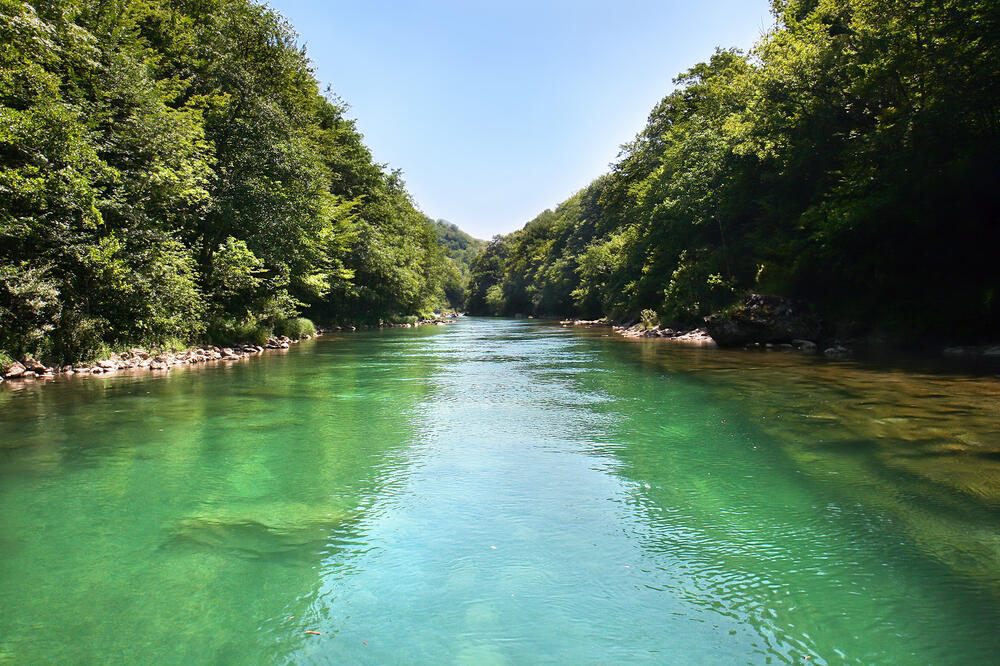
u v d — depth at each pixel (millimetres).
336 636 3178
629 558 4141
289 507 5203
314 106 37469
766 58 26078
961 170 16094
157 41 22078
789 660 2914
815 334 20766
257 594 3652
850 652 2982
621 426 8312
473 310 123312
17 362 12977
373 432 8078
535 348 23484
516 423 8633
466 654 2996
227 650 3029
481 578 3863
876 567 3930
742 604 3498
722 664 2881
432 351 22188
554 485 5770
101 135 15328
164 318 16859
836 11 23109
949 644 3035
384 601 3568
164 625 3285
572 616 3377
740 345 22203
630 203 49281
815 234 20203
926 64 18250
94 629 3238
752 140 26109
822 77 22688
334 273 38000
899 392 10148
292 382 12984
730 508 5070
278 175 25281
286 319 29109
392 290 50125
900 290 19375
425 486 5762
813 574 3855
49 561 4094
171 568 4004
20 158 13055
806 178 24375
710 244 31891
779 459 6426
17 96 13367
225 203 22188
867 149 19500
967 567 3896
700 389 11359
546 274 78750
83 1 16359
